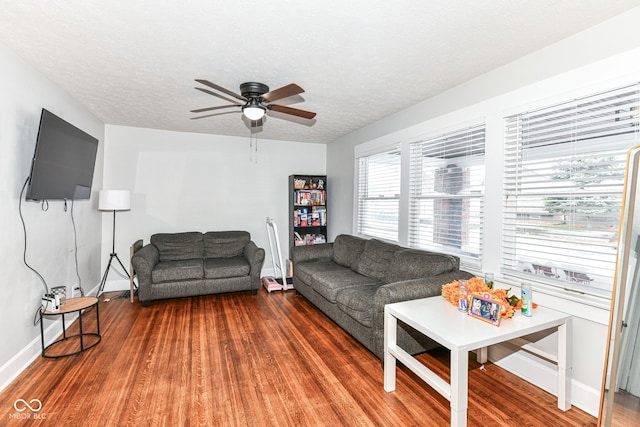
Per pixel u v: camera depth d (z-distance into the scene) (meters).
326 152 5.71
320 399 2.01
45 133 2.40
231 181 5.11
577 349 1.98
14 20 1.85
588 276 1.97
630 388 1.53
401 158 3.62
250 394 2.06
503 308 1.83
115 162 4.44
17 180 2.31
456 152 2.93
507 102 2.40
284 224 5.46
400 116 3.63
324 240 5.51
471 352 2.65
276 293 4.38
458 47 2.15
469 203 2.81
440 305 2.15
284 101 3.21
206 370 2.34
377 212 4.20
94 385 2.14
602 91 1.84
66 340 2.84
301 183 5.31
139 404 1.95
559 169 2.12
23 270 2.39
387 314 2.09
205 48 2.18
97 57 2.32
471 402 2.00
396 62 2.38
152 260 3.89
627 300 1.52
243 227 5.20
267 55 2.28
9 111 2.21
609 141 1.86
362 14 1.78
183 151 4.81
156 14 1.79
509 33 1.97
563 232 2.10
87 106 3.52
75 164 2.98
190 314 3.52
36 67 2.50
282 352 2.63
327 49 2.18
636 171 1.51
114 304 3.84
